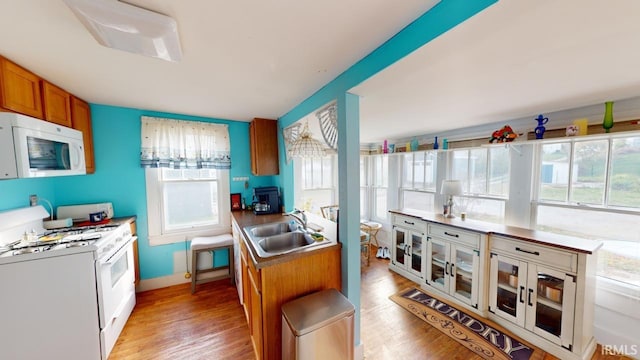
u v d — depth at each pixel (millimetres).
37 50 1293
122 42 1129
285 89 1938
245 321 2162
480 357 1755
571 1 729
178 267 2873
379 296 2623
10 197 1775
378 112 2180
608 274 1862
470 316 2246
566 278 1706
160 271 2785
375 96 1693
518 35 933
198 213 3023
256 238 1997
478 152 2812
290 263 1566
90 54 1346
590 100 1793
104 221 2268
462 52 1068
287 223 2496
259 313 1530
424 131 3223
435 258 2742
